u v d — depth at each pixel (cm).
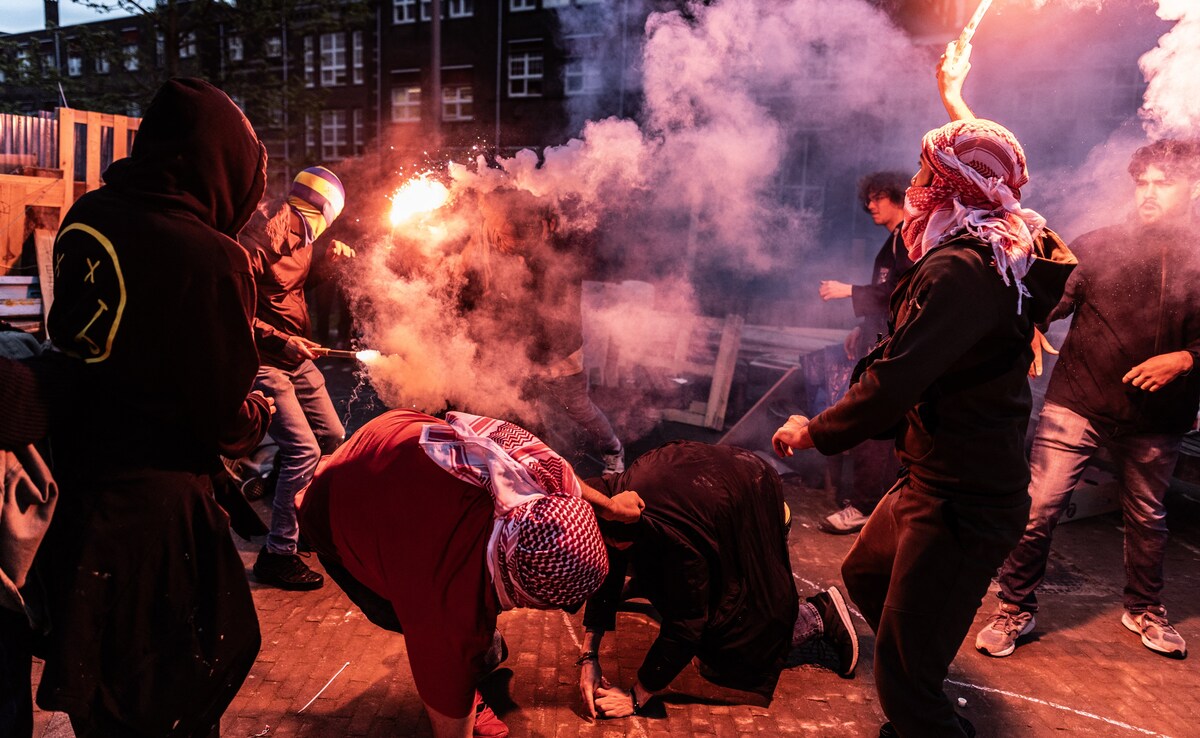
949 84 260
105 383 182
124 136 490
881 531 233
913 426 212
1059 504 328
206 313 186
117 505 184
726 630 281
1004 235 200
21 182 437
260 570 366
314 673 299
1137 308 315
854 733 276
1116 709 294
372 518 203
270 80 1247
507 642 325
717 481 278
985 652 330
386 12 2683
